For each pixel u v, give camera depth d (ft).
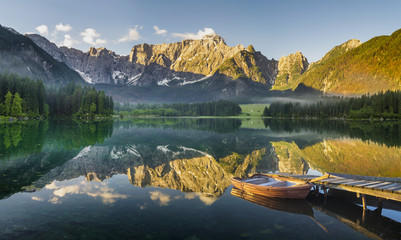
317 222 43.19
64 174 72.90
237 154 117.70
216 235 37.24
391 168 91.56
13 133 190.49
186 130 271.49
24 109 483.51
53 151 112.98
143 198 53.21
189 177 73.92
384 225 42.42
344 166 94.99
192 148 134.51
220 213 45.85
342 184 53.88
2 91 479.00
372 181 57.57
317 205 51.88
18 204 48.14
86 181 66.13
